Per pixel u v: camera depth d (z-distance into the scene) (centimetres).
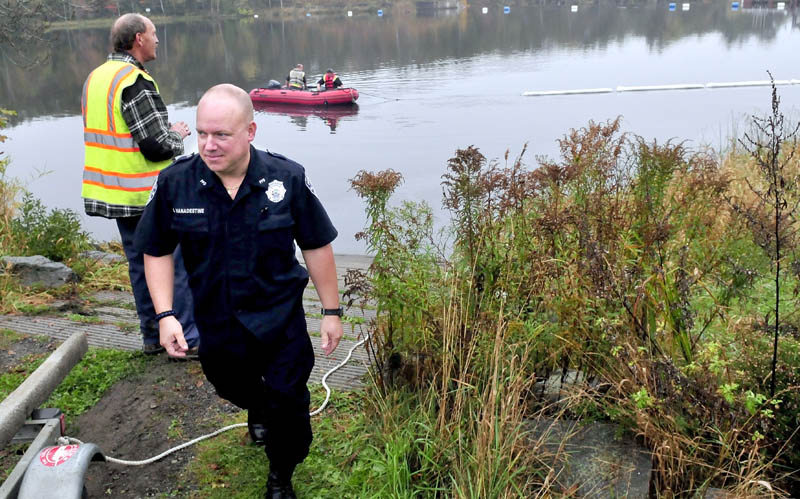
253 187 286
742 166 852
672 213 412
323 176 1429
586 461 322
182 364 447
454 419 338
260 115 2317
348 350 492
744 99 2330
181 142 440
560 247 379
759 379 340
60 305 577
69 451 274
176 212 289
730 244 409
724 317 388
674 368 314
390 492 321
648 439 326
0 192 765
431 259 393
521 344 357
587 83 2877
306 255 309
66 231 729
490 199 386
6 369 450
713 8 7594
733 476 306
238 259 289
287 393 298
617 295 341
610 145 499
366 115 2280
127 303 600
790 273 424
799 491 314
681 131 1769
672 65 3403
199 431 379
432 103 2480
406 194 1205
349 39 5253
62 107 2470
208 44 5000
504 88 2792
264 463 349
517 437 316
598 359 363
